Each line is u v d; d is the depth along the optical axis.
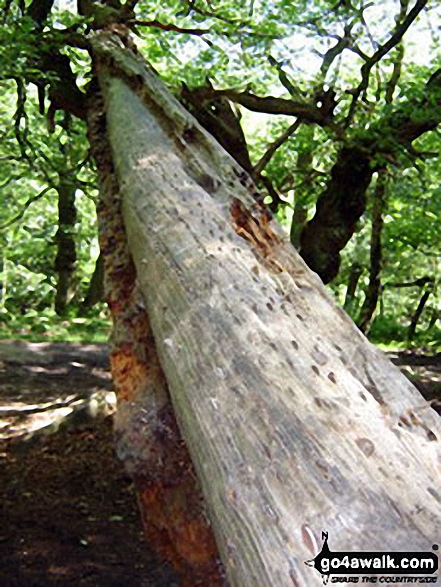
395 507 1.65
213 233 3.44
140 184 4.28
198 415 2.34
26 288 27.75
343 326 2.87
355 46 9.32
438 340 21.39
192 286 3.02
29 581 4.79
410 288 28.73
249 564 1.71
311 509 1.70
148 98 5.67
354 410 2.08
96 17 7.90
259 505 1.81
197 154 4.61
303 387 2.18
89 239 25.33
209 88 8.41
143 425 3.46
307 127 10.45
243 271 3.06
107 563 5.14
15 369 13.12
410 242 18.20
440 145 11.51
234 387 2.29
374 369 2.51
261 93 9.35
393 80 11.80
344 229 8.90
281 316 2.70
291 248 3.69
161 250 3.48
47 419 9.23
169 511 3.22
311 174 11.32
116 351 3.95
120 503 6.35
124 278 4.55
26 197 21.72
